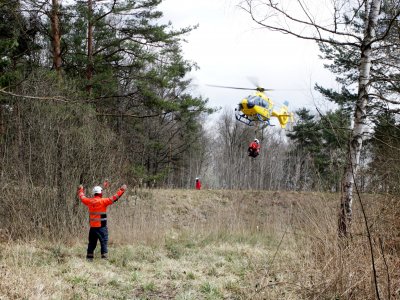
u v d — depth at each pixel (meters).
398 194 7.14
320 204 7.50
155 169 35.06
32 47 12.58
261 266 8.64
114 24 15.91
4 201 11.11
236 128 50.44
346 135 7.84
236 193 25.05
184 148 39.12
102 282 7.70
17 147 11.91
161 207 21.34
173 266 9.27
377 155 8.62
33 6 10.27
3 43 10.20
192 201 23.50
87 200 9.76
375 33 7.94
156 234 13.14
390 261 5.64
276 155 44.12
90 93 14.13
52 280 7.10
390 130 8.59
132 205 15.51
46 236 11.13
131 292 7.31
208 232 14.50
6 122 13.12
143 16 15.91
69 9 13.95
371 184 7.72
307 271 6.43
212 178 49.22
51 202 11.65
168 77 15.70
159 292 7.43
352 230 6.56
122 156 14.43
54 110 11.86
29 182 11.62
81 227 12.30
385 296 5.17
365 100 7.56
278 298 6.10
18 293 6.01
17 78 11.64
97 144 13.09
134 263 9.39
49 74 12.18
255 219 16.70
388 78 7.52
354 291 5.62
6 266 7.23
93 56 15.07
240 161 42.62
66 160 12.07
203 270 9.05
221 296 7.11
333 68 15.54
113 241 12.12
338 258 6.08
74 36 15.16
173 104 16.23
